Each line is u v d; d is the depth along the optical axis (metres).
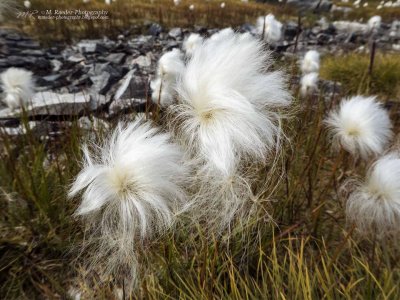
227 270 0.13
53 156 0.20
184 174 0.10
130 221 0.09
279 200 0.15
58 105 0.27
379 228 0.13
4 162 0.18
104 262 0.12
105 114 0.27
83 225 0.14
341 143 0.16
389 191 0.12
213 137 0.09
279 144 0.10
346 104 0.16
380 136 0.16
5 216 0.16
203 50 0.10
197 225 0.11
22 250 0.15
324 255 0.15
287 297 0.12
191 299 0.12
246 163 0.10
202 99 0.09
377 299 0.12
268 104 0.10
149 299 0.11
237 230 0.12
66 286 0.14
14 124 0.25
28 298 0.14
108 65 0.43
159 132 0.11
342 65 0.51
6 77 0.21
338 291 0.12
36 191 0.16
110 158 0.09
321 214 0.16
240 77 0.09
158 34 0.76
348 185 0.17
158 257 0.12
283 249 0.15
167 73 0.18
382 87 0.45
